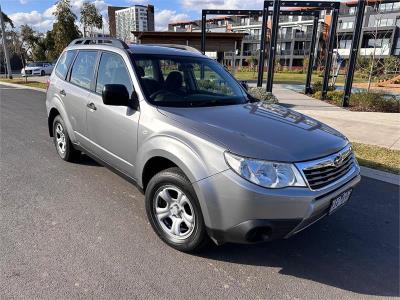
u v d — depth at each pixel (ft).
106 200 13.75
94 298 8.38
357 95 42.22
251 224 8.52
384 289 9.21
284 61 224.53
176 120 10.35
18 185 14.99
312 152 9.18
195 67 14.07
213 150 8.95
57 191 14.48
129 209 13.05
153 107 11.14
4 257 9.82
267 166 8.48
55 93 17.22
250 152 8.65
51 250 10.25
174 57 13.76
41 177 15.98
